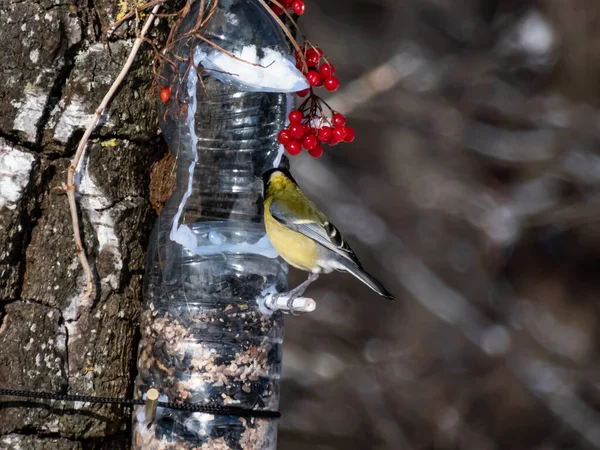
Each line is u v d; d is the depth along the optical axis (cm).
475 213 2373
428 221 2416
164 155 805
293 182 968
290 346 2291
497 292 2377
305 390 2255
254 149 864
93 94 753
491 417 2261
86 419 746
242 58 795
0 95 731
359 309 2367
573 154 2356
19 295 731
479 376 2256
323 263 952
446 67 2389
